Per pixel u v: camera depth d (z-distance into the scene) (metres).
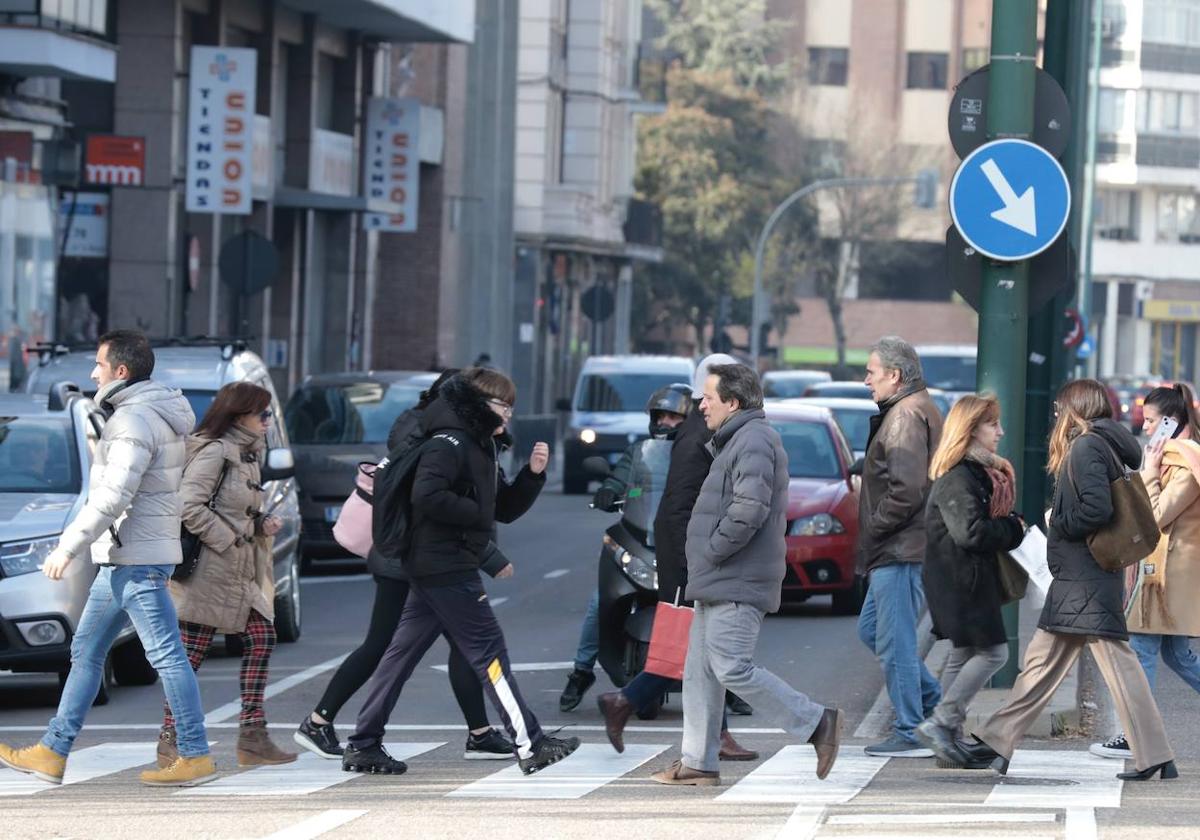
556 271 145.75
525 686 32.38
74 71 62.22
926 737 24.08
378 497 23.23
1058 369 37.56
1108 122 135.25
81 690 22.78
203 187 75.44
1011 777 23.59
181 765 22.75
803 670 33.72
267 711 29.34
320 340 99.12
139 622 22.62
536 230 138.25
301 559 53.09
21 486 30.48
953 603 23.86
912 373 25.17
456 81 116.25
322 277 98.94
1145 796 22.23
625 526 29.17
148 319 78.81
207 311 83.81
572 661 35.28
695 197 193.00
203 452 23.97
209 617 23.94
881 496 25.06
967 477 23.59
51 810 21.02
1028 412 35.56
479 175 122.19
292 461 32.59
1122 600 23.48
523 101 138.62
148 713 29.09
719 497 22.59
